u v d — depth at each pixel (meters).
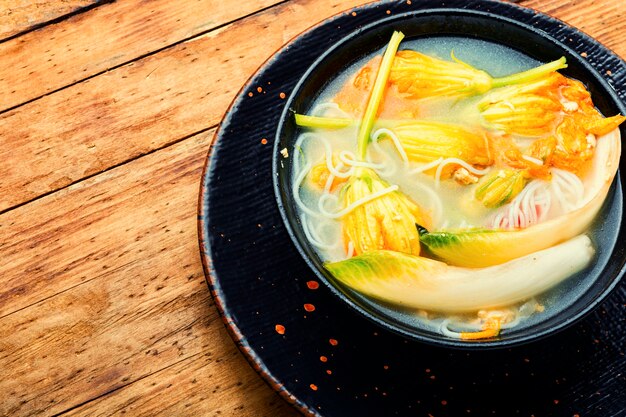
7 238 0.64
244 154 0.62
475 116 0.60
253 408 0.61
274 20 0.69
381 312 0.57
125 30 0.69
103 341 0.62
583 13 0.68
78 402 0.61
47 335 0.62
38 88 0.68
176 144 0.66
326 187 0.59
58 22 0.70
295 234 0.56
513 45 0.61
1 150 0.66
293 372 0.58
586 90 0.59
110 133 0.67
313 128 0.60
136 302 0.63
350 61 0.61
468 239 0.56
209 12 0.70
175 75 0.68
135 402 0.61
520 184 0.58
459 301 0.56
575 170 0.58
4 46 0.69
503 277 0.56
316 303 0.60
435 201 0.58
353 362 0.59
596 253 0.57
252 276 0.60
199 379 0.61
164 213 0.65
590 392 0.59
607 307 0.60
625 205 0.58
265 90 0.64
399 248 0.57
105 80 0.68
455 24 0.61
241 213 0.61
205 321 0.62
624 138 0.58
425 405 0.58
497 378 0.59
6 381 0.61
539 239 0.57
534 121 0.59
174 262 0.64
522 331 0.56
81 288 0.63
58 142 0.67
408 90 0.60
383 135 0.59
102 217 0.65
